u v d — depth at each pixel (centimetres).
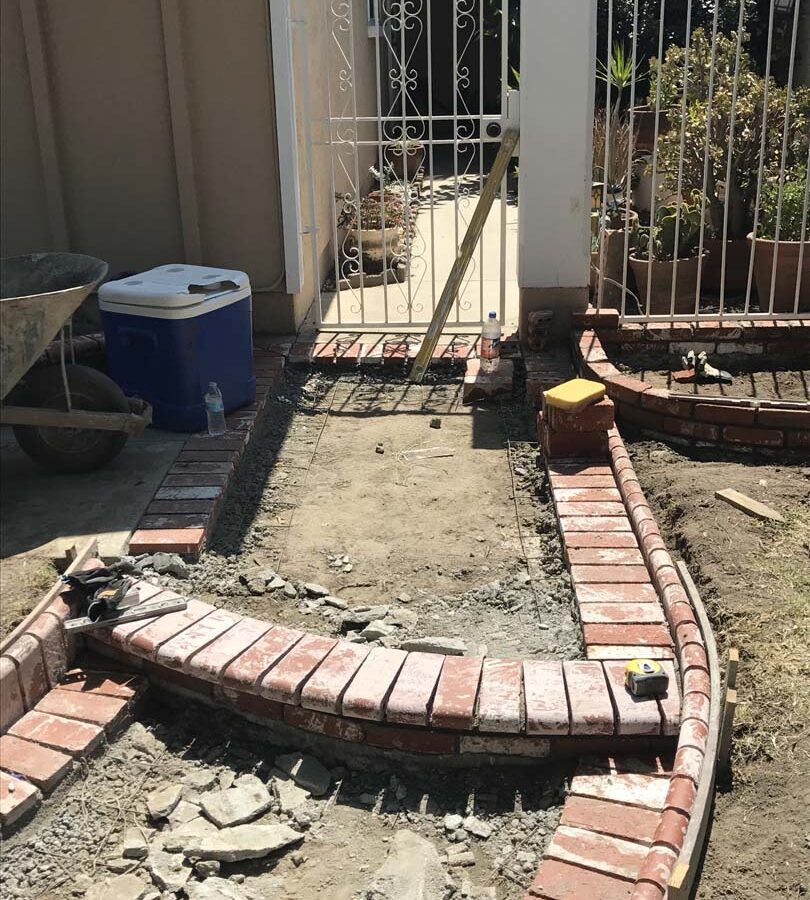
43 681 396
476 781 368
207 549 504
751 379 658
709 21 1400
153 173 760
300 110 811
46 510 518
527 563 492
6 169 768
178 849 336
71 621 411
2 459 588
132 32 728
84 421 528
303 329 799
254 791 360
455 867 330
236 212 763
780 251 706
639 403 608
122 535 492
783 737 350
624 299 703
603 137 913
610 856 313
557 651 416
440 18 1700
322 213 950
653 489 541
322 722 379
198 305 591
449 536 520
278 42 718
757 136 812
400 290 903
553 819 345
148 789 366
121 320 603
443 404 687
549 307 711
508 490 567
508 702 362
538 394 644
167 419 614
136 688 402
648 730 354
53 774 353
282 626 430
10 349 489
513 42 1584
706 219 820
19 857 333
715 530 479
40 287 571
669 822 305
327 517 543
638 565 454
